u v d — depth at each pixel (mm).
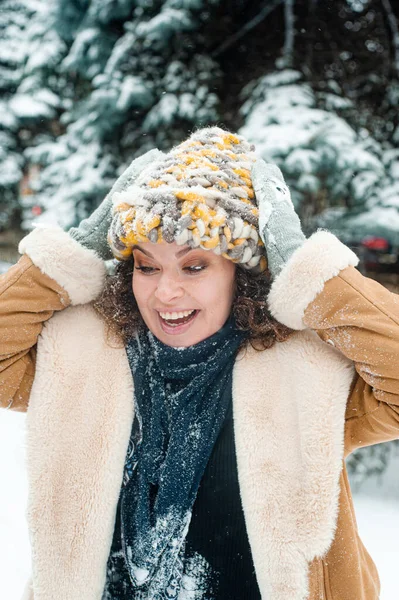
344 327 1038
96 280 1187
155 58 3879
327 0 3791
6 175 6133
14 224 7094
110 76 3863
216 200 1064
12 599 2275
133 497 1123
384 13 3916
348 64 3951
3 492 3170
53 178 4223
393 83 3902
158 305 1098
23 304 1116
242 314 1129
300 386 1077
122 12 3893
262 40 3900
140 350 1176
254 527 1049
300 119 3365
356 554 1070
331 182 3443
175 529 1085
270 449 1073
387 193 3561
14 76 5895
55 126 5672
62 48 4844
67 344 1166
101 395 1142
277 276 1071
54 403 1130
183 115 3695
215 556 1105
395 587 2619
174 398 1131
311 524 1026
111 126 4035
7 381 1151
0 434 4156
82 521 1093
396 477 4227
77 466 1109
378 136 3902
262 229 1098
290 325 1091
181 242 1031
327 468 1032
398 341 998
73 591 1079
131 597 1118
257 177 1147
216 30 3820
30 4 5363
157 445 1121
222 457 1117
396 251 3822
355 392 1106
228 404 1132
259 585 1048
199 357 1122
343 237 3590
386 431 1074
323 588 1054
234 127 3771
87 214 4078
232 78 3967
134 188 1083
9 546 2631
